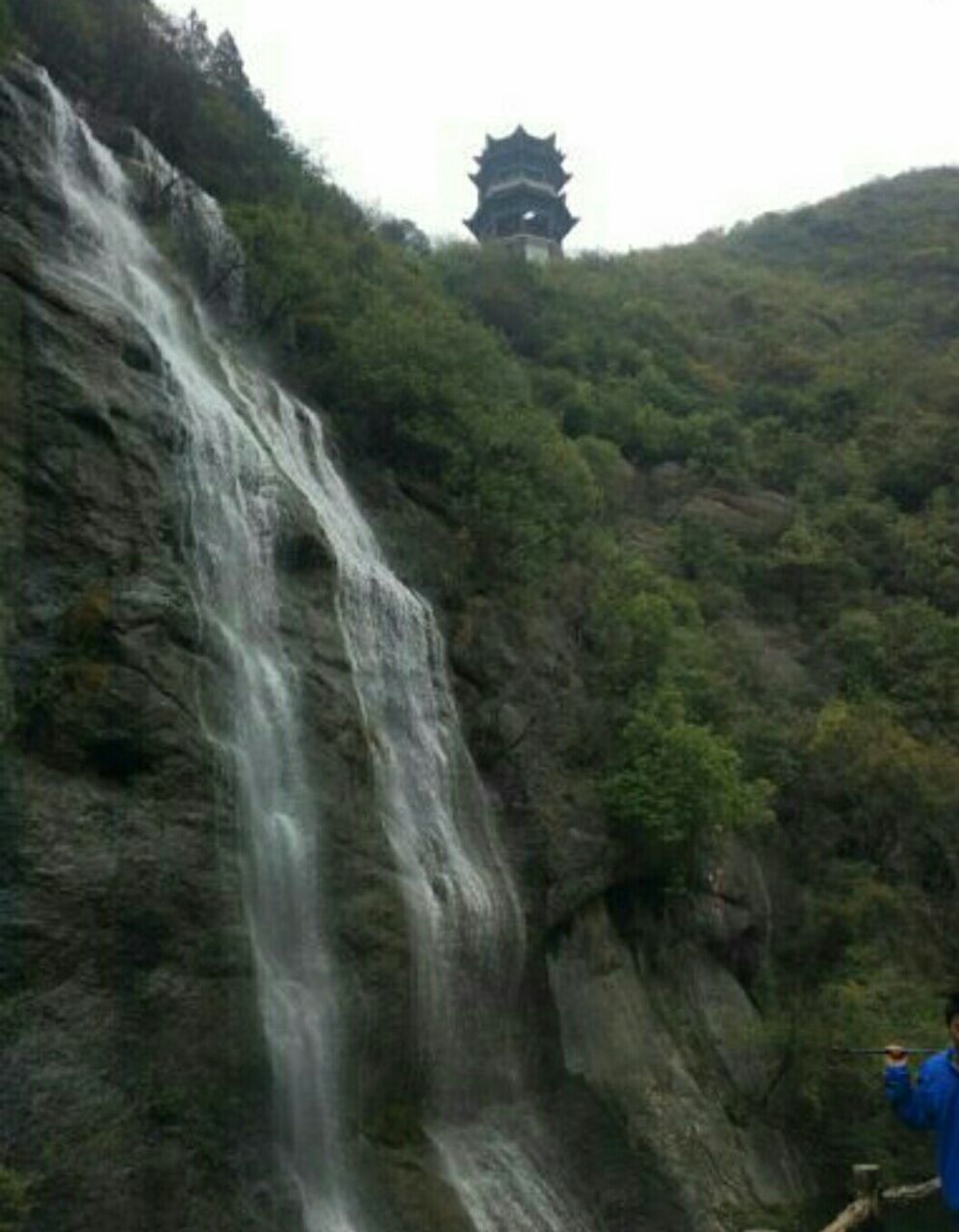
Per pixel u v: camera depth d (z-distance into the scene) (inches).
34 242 842.8
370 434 1203.2
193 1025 639.1
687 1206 946.7
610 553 1456.7
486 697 1117.1
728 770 1181.7
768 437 2279.8
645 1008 1131.9
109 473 733.3
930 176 4320.9
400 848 901.2
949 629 1801.2
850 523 2065.7
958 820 1501.0
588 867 1114.1
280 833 767.1
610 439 2069.4
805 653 1807.3
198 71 1417.3
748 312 3041.3
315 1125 719.7
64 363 740.7
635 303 2625.5
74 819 620.1
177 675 702.5
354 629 960.3
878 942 1363.2
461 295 2158.0
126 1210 572.7
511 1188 832.3
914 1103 284.7
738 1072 1155.9
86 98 1222.3
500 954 972.6
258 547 872.9
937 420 2354.8
